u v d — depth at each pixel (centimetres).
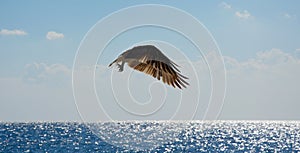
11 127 15488
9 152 5897
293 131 14012
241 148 6812
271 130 14912
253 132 13088
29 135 9838
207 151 6222
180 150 6212
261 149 6719
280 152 6312
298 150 6612
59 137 8956
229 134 11438
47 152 5828
